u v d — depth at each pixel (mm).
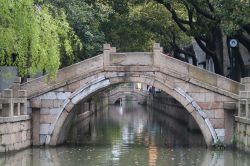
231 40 32625
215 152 25641
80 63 27328
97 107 75312
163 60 27141
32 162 22141
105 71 27312
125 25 39406
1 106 23828
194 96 26906
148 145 29625
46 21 21359
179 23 34281
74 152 25875
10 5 18328
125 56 27281
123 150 27062
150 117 64750
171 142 31672
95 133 38781
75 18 31500
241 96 25031
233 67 37094
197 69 26859
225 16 25297
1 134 23266
